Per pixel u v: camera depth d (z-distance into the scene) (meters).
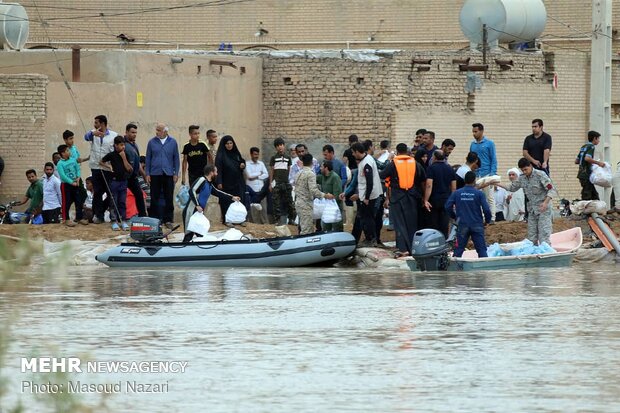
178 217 104.50
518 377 36.06
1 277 26.69
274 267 73.19
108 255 72.81
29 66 104.31
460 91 109.38
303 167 78.31
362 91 109.19
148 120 104.69
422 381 35.56
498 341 42.28
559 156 112.75
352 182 77.69
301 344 41.75
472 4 112.31
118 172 79.44
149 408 32.47
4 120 100.62
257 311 50.41
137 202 81.12
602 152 98.00
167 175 81.25
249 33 134.62
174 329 45.16
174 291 58.41
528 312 49.88
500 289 59.09
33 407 32.03
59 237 77.94
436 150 74.81
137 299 54.91
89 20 134.75
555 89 112.25
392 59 108.38
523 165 73.81
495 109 110.19
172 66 106.00
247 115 111.25
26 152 100.69
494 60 109.88
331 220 78.12
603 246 76.75
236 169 83.06
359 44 133.62
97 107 102.44
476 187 75.38
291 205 86.88
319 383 35.34
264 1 134.62
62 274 32.09
